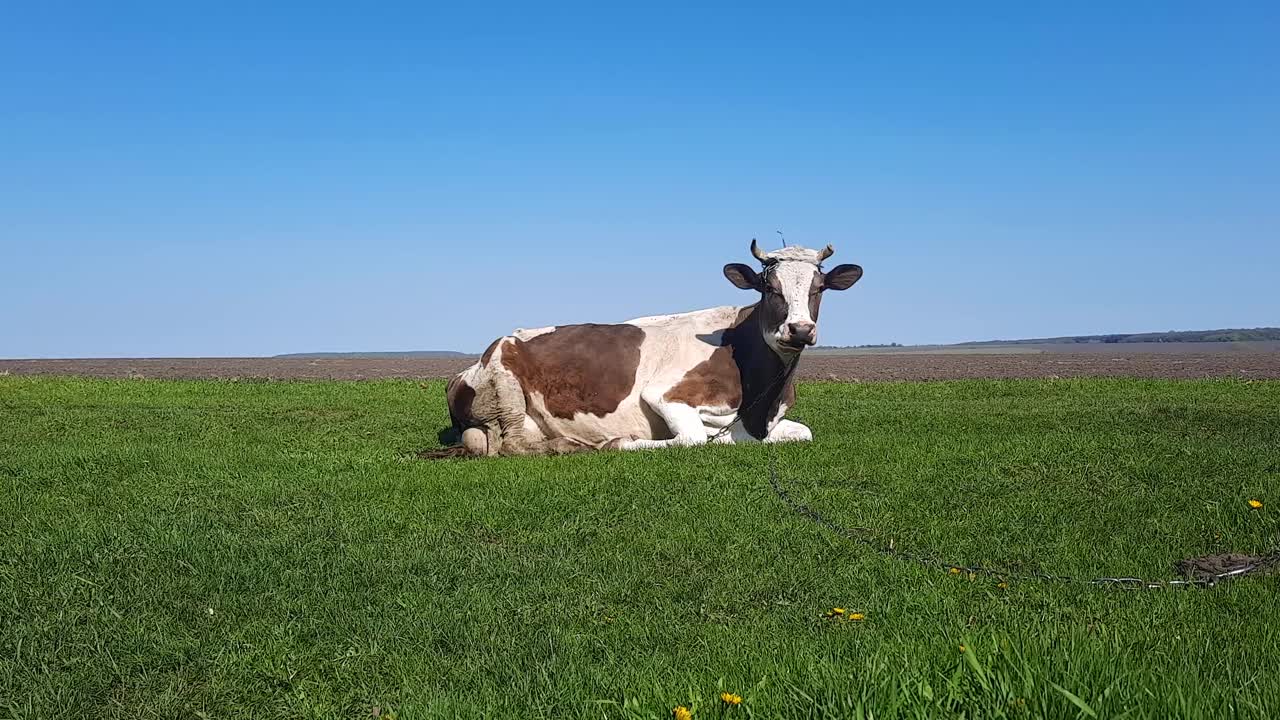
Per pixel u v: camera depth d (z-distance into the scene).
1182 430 12.77
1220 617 5.66
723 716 4.30
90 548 7.40
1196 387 21.53
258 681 5.48
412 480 9.91
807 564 6.95
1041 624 5.46
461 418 12.73
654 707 4.52
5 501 9.21
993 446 10.86
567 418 12.40
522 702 5.00
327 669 5.59
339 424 15.40
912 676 4.39
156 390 22.97
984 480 9.23
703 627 5.91
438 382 26.23
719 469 9.80
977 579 6.60
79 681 5.44
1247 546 7.24
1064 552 7.14
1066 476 9.34
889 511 8.29
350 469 10.90
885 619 5.91
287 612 6.30
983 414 15.15
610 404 12.37
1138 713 3.96
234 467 10.88
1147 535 7.49
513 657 5.59
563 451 12.27
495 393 12.33
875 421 14.50
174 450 11.88
